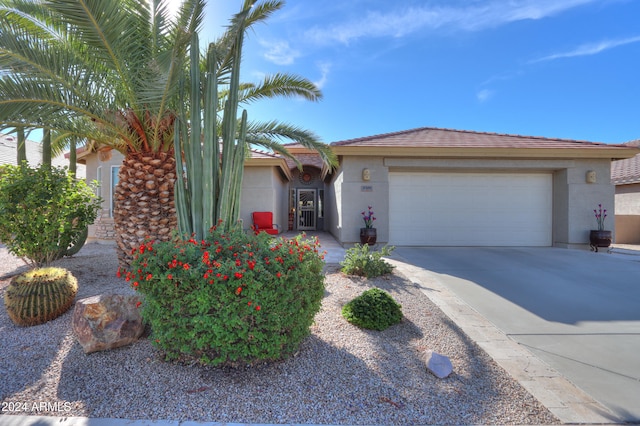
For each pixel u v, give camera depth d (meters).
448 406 2.52
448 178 11.09
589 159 10.62
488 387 2.79
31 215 5.24
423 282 6.25
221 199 4.65
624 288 5.95
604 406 2.52
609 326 4.20
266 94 7.06
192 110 4.57
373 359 3.26
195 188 4.55
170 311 2.81
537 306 4.97
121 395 2.60
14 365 3.05
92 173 12.91
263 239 3.36
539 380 2.91
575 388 2.79
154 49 4.96
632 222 13.95
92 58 5.09
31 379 2.82
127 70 4.86
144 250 2.93
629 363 3.23
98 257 7.95
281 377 2.88
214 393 2.63
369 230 9.84
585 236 10.54
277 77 6.83
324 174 14.69
